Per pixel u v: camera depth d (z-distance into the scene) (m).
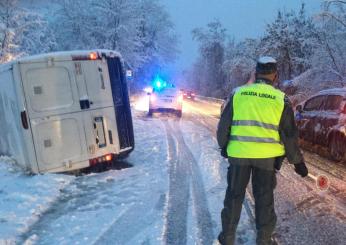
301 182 7.18
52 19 39.75
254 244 4.43
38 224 5.19
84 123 7.75
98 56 7.90
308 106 11.17
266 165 3.88
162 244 4.44
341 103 9.56
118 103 8.15
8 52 22.84
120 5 39.56
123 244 4.48
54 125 7.53
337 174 7.93
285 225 5.03
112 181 7.21
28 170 7.69
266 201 3.97
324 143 9.84
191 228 4.88
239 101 3.94
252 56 35.03
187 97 45.06
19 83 7.29
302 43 26.80
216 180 7.11
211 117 20.48
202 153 9.66
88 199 6.19
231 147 3.97
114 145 8.04
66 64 7.60
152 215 5.36
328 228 4.92
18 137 7.77
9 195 6.32
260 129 3.86
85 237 4.71
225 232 4.08
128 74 15.69
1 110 8.46
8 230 4.92
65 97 7.61
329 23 19.53
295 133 3.85
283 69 29.05
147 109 24.75
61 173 7.70
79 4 39.78
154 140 11.70
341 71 19.34
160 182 7.00
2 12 23.88
